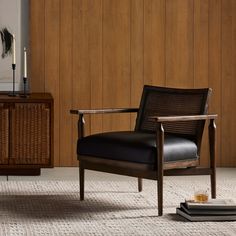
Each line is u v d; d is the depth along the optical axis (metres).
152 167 4.19
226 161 5.97
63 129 5.84
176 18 5.85
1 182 5.23
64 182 5.25
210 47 5.89
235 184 5.22
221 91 5.92
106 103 5.84
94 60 5.81
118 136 4.42
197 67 5.89
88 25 5.79
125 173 4.31
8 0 5.74
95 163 4.48
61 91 5.81
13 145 5.36
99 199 4.67
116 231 3.86
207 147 5.96
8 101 5.31
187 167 4.40
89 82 5.82
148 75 5.86
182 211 4.19
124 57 5.84
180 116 4.28
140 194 4.83
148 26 5.84
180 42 5.87
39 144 5.37
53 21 5.77
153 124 4.73
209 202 4.16
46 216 4.19
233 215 4.09
